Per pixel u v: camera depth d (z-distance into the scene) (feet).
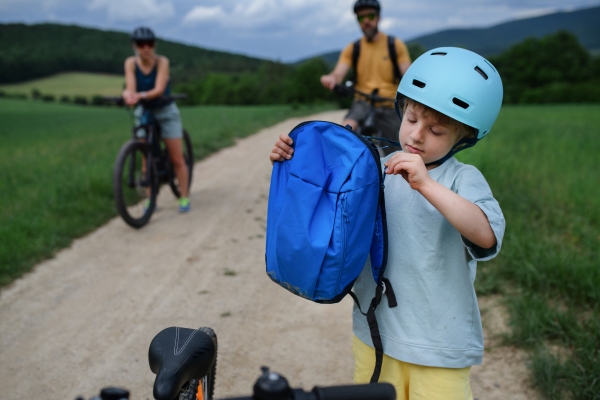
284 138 4.91
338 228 4.42
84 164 27.91
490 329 9.70
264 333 10.07
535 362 8.12
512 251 12.18
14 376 8.59
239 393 8.10
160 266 13.52
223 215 18.57
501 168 23.62
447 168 4.83
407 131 4.75
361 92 14.34
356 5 13.97
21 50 438.81
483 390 8.02
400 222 4.93
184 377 3.47
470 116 4.41
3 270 12.75
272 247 4.77
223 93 333.42
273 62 343.26
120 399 2.62
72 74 424.46
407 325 4.88
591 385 7.30
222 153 36.24
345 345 9.64
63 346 9.53
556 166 25.77
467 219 4.21
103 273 13.03
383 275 4.93
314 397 2.29
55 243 14.82
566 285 10.51
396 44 14.29
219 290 12.02
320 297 4.51
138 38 16.20
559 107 187.52
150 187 17.53
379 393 2.36
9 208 17.89
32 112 164.96
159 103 17.13
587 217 15.71
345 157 4.63
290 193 4.60
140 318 10.64
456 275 4.82
